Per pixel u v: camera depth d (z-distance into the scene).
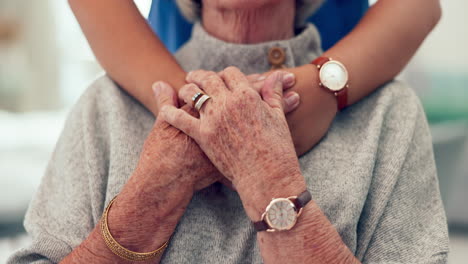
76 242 0.61
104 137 0.66
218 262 0.59
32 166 1.61
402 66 0.67
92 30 0.68
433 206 0.62
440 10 0.70
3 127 1.96
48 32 2.91
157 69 0.65
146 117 0.66
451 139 1.64
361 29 0.66
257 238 0.55
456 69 2.23
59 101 2.95
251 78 0.61
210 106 0.55
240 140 0.53
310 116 0.62
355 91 0.64
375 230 0.60
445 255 0.58
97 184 0.63
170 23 0.82
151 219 0.56
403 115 0.64
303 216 0.52
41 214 0.64
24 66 2.91
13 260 0.62
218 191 0.62
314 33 0.70
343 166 0.62
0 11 2.88
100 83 0.69
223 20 0.67
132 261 0.56
